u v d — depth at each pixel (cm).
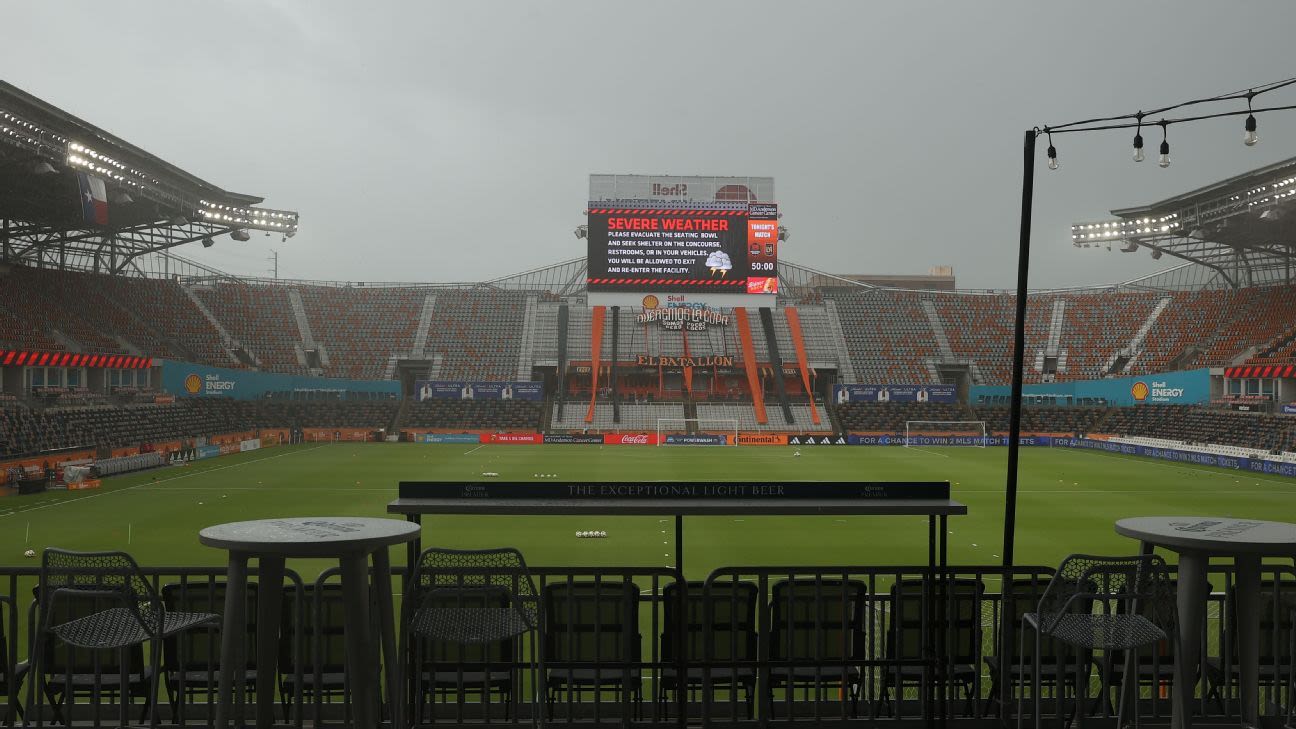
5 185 5950
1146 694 1078
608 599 781
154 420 6319
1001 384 8831
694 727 721
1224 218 7012
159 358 6806
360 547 556
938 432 8256
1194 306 8912
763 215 6912
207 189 7050
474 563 681
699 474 5372
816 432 8169
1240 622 637
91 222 5438
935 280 16300
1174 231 7706
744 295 6906
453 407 8388
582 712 791
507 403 8525
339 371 8781
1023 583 801
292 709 807
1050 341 9219
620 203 6906
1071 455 6925
